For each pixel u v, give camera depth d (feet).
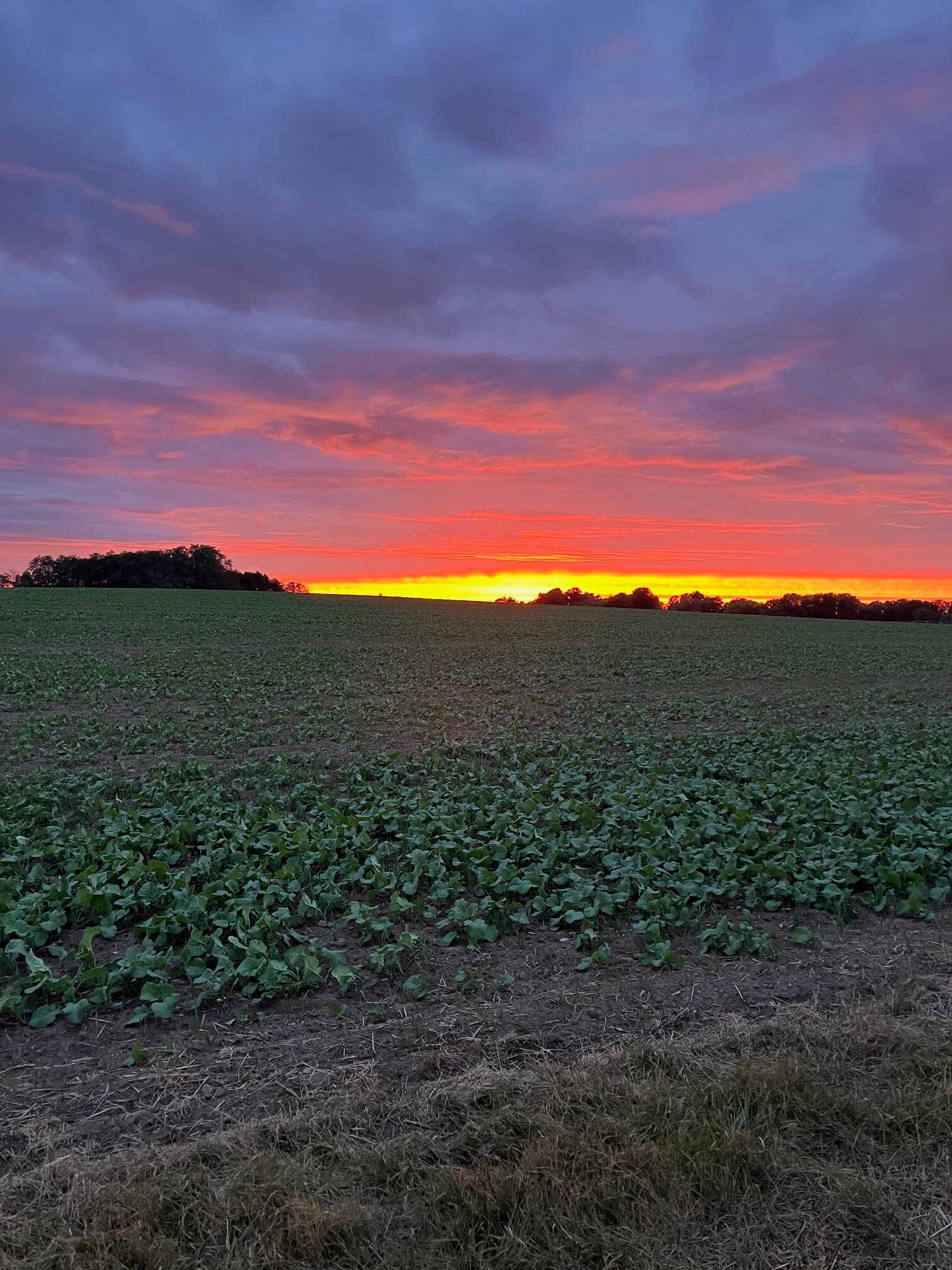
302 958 17.71
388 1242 10.36
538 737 51.16
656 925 19.52
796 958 18.57
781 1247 10.21
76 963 18.71
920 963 18.22
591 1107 12.61
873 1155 11.68
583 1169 11.25
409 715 59.16
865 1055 14.07
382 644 119.75
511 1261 10.05
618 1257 10.09
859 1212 10.66
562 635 144.46
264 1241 10.27
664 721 58.70
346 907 21.98
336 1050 14.61
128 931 20.66
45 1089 13.55
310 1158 11.50
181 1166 11.39
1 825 28.43
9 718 56.29
